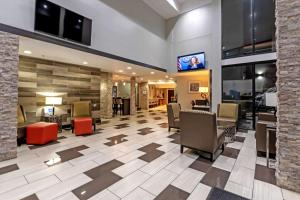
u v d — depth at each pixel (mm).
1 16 3074
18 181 2273
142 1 6805
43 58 5309
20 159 3021
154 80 12594
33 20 3547
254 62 5555
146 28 6996
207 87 7945
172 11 7633
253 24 5613
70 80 6215
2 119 2926
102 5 5125
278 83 2178
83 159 3057
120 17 5773
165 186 2199
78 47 4379
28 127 3857
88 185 2201
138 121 7508
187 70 7316
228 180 2354
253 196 1985
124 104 10117
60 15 3922
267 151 2812
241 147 3820
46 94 5461
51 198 1918
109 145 3914
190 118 3156
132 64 6359
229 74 6199
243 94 5883
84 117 5512
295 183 2062
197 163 2922
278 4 2195
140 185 2215
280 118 2164
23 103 4910
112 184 2232
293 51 2064
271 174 2525
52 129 4168
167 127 6129
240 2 5934
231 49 6137
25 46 4012
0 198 1911
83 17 4414
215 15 6516
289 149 2104
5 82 2953
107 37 5270
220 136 3295
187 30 7574
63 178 2373
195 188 2154
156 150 3592
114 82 14805
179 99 9266
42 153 3336
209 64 6789
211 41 6777
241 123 5906
